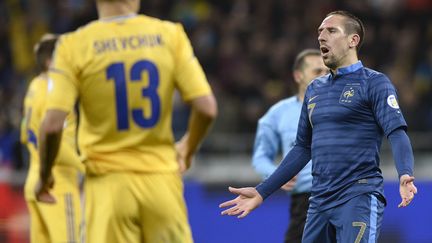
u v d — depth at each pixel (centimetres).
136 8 1814
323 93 2011
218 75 5266
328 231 1989
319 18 5553
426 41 5528
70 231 2548
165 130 1798
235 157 4416
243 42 5425
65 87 1738
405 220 3725
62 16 5681
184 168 1845
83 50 1756
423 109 4738
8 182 3603
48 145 1755
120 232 1769
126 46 1767
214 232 3772
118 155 1772
